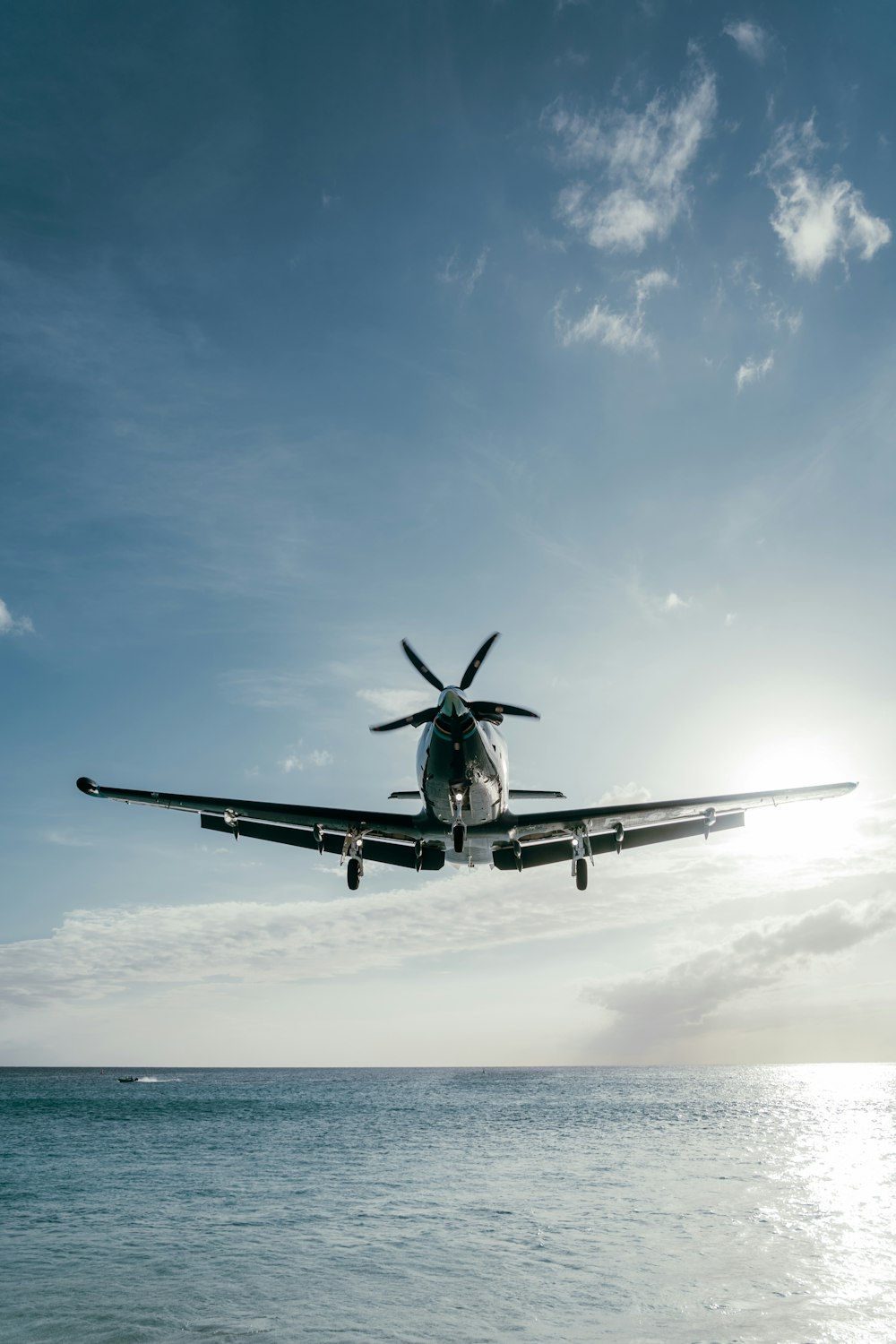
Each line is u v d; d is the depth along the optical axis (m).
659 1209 19.28
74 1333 10.87
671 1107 57.34
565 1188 22.31
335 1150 31.89
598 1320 11.24
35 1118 49.97
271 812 22.83
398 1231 16.97
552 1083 113.31
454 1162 27.95
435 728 19.30
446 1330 10.90
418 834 23.25
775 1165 27.03
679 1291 12.55
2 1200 21.17
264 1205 20.09
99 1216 18.94
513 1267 14.05
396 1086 106.88
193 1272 13.87
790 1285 12.85
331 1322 11.26
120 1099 74.00
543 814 23.22
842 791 23.06
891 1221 17.80
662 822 24.72
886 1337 10.44
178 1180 24.30
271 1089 100.44
